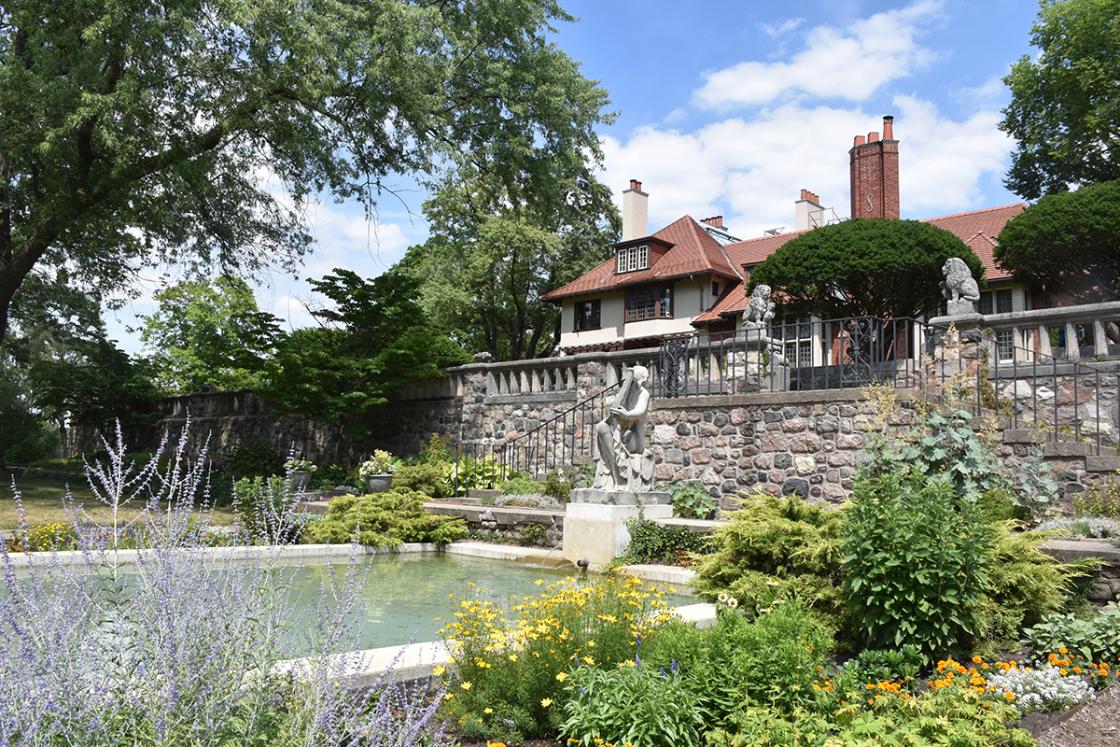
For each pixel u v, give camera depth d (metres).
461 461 16.70
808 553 6.44
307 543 11.30
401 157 18.05
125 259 20.02
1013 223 17.19
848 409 10.59
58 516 13.02
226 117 15.22
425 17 15.66
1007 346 13.08
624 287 32.75
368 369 19.50
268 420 25.52
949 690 4.49
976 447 8.88
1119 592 6.17
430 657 4.77
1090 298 17.72
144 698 3.05
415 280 20.33
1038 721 4.46
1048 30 24.86
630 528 9.67
